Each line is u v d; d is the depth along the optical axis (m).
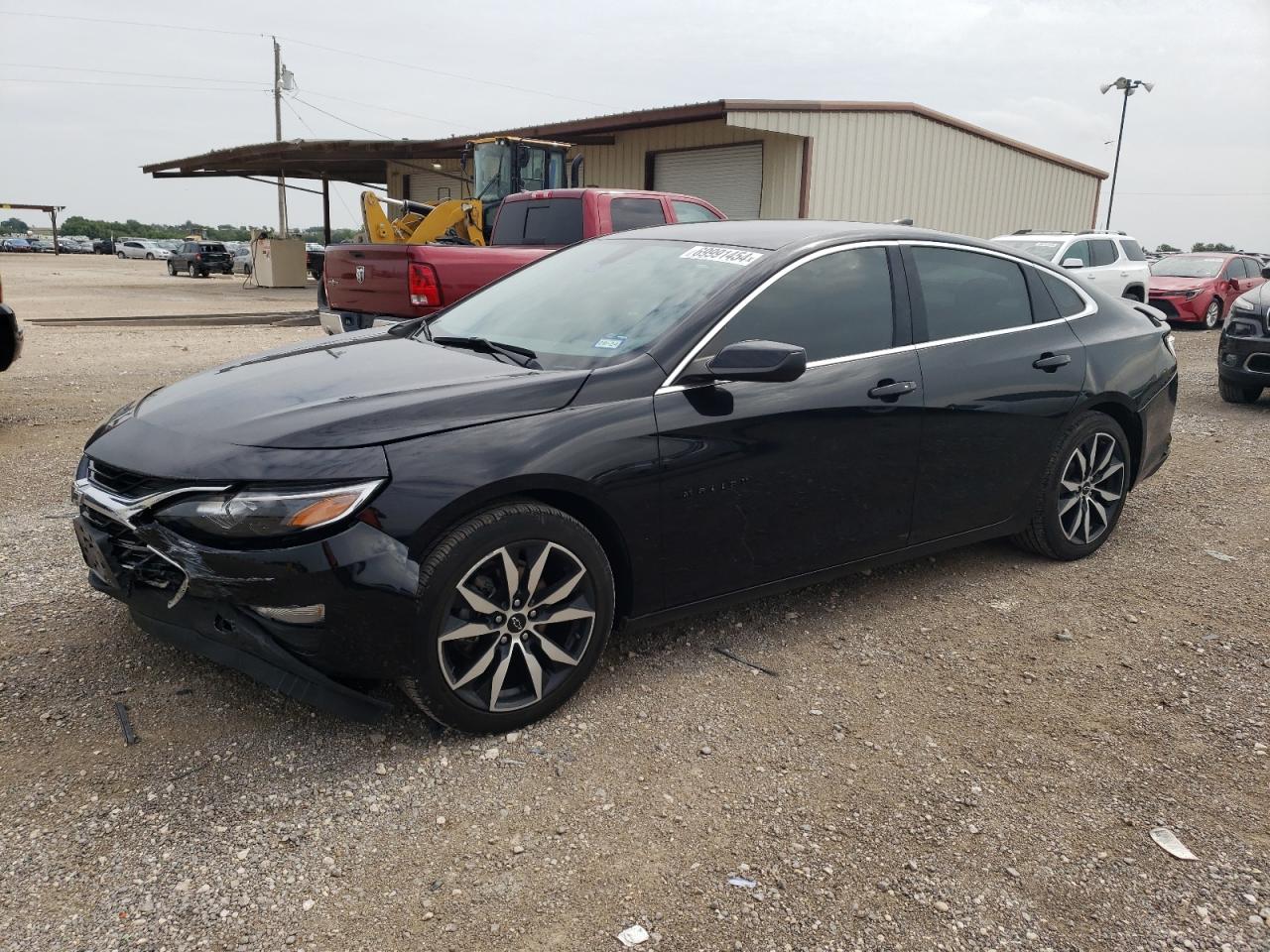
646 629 3.47
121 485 2.87
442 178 28.98
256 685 3.21
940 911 2.31
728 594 3.48
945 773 2.89
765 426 3.36
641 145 22.02
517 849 2.48
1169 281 17.80
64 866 2.35
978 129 21.50
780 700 3.29
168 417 3.03
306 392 3.06
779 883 2.39
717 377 3.12
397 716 3.07
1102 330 4.65
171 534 2.71
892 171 20.17
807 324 3.57
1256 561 4.76
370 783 2.72
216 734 2.93
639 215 9.77
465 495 2.75
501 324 3.80
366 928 2.20
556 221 9.65
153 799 2.61
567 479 2.94
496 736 2.99
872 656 3.64
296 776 2.74
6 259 60.22
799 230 3.88
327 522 2.62
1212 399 9.56
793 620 3.95
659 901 2.31
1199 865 2.51
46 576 4.07
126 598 2.95
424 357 3.44
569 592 3.04
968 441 4.02
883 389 3.68
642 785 2.77
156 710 3.05
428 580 2.73
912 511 3.92
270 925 2.19
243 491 2.63
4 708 3.02
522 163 14.80
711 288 3.46
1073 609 4.14
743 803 2.71
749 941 2.20
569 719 3.11
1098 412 4.62
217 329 15.29
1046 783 2.85
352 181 35.94
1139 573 4.57
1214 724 3.22
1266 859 2.54
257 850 2.43
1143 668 3.60
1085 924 2.29
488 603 2.87
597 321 3.54
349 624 2.66
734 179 20.14
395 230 14.59
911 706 3.28
